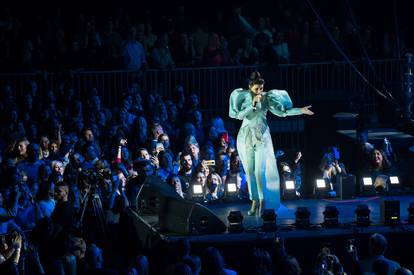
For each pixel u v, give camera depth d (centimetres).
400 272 1585
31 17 3309
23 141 2369
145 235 2089
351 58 3253
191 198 2306
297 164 2477
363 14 3628
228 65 3169
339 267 1791
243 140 2141
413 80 2958
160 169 2366
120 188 2233
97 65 3122
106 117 2825
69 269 1714
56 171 2256
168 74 3117
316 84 3161
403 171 2439
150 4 3553
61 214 1962
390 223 2047
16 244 1789
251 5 3628
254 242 1984
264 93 2120
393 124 2991
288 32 3325
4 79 2967
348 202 2302
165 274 1688
